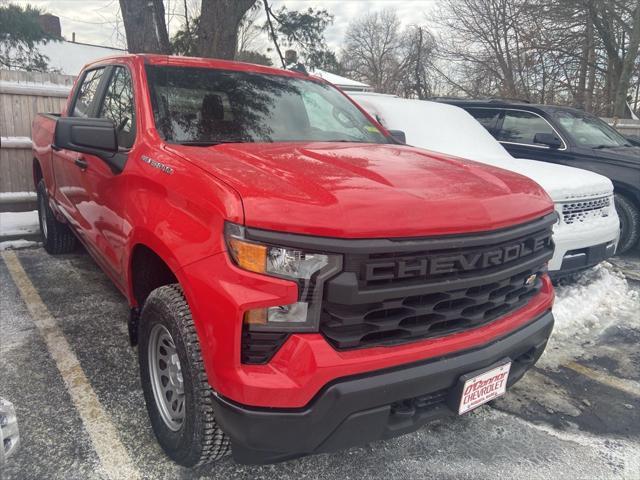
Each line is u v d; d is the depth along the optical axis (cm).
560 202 459
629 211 692
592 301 514
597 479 268
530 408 333
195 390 215
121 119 334
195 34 945
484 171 285
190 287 208
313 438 198
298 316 195
